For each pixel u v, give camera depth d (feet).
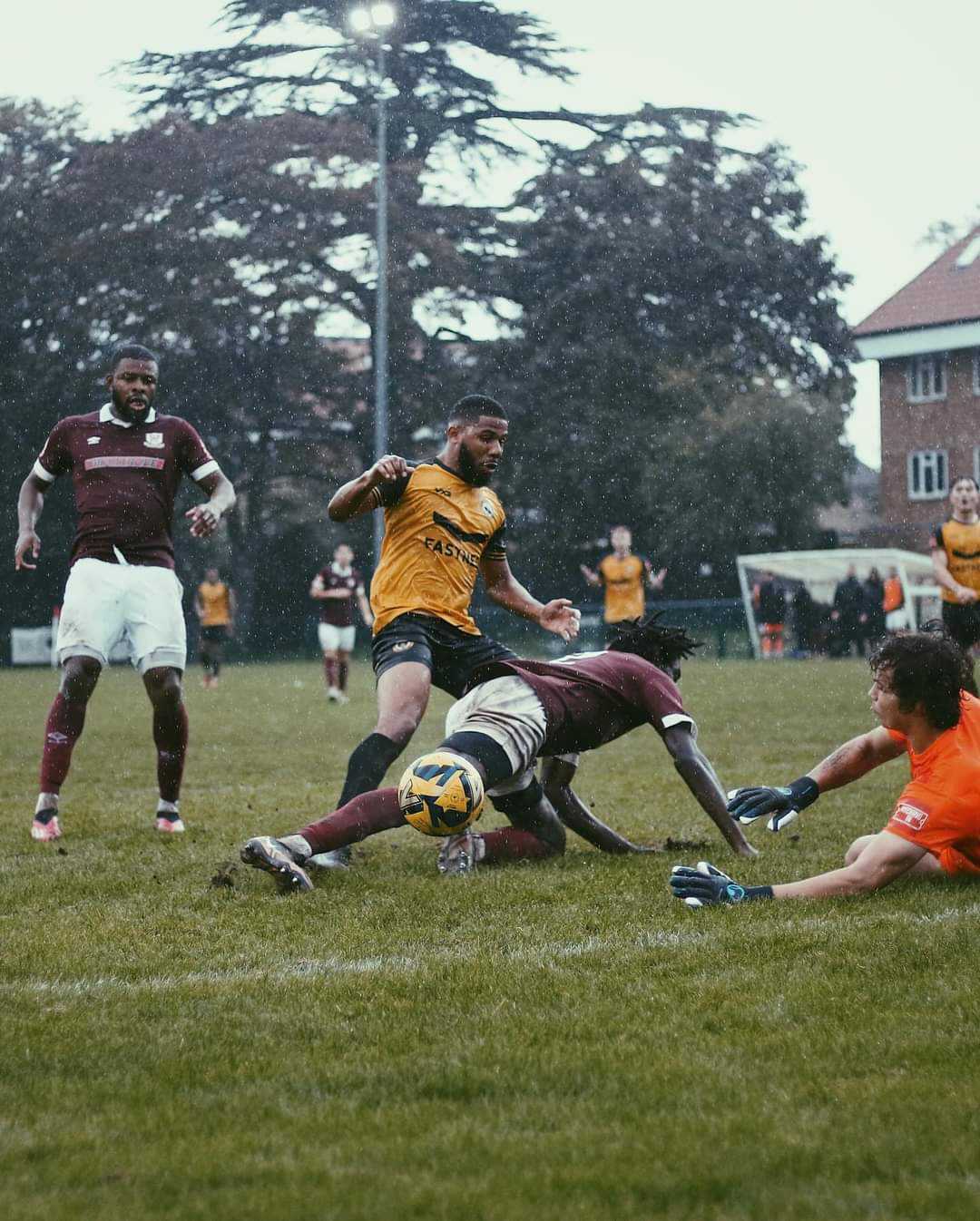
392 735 25.91
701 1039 14.98
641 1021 15.67
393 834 30.09
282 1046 14.98
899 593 141.28
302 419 170.40
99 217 166.71
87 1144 12.30
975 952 18.16
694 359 172.04
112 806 35.76
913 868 23.18
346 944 19.65
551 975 17.61
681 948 18.88
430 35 172.96
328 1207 10.96
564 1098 13.32
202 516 31.07
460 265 165.37
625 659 26.55
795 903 21.53
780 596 144.05
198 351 165.99
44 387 166.61
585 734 25.75
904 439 196.24
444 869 25.31
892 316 195.31
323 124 169.27
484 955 18.81
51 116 174.60
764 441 164.96
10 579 169.48
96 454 30.94
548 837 26.68
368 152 168.35
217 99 175.01
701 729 57.82
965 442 192.13
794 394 172.04
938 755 21.99
